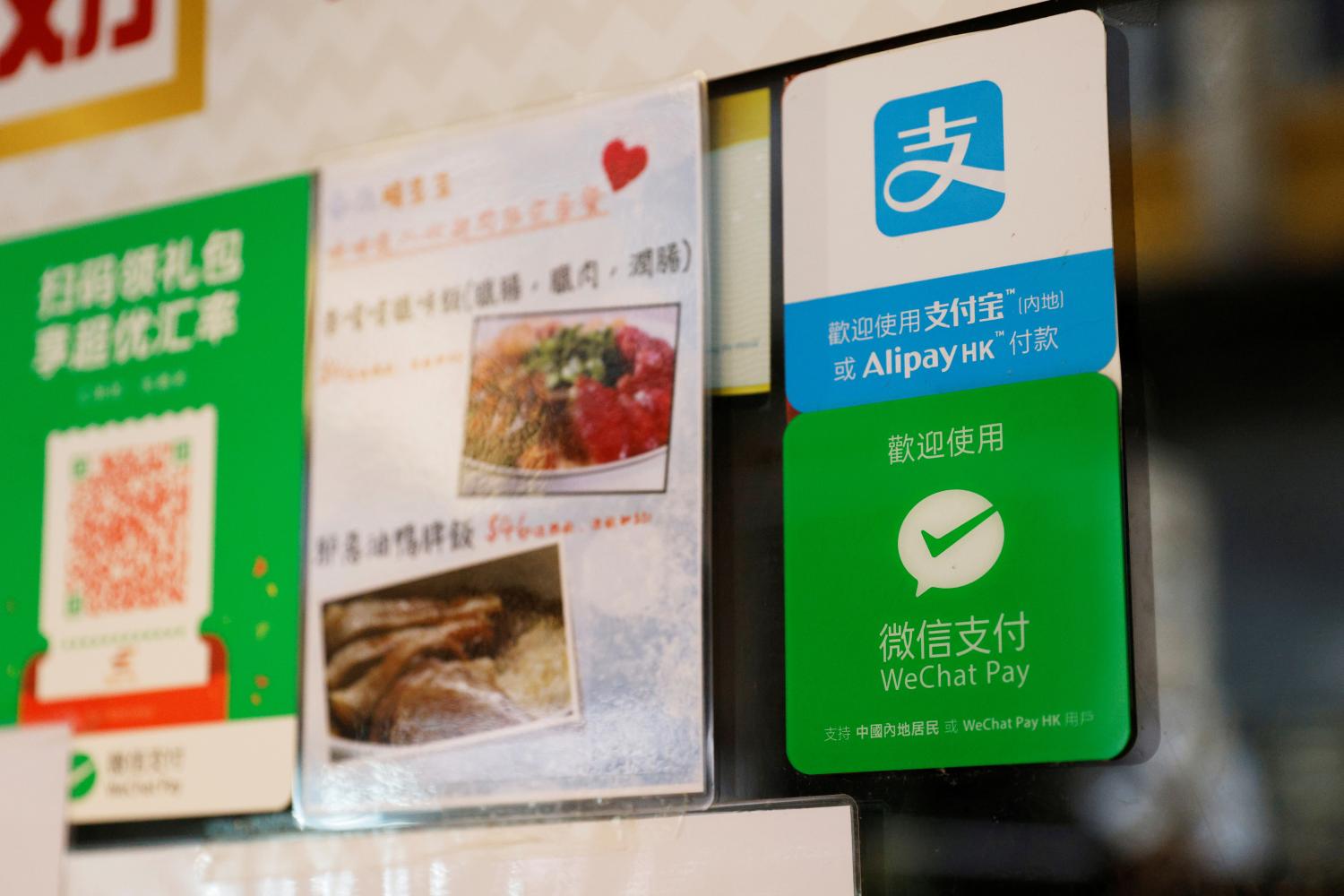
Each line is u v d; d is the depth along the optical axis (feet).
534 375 4.64
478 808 4.43
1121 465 3.79
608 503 4.43
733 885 4.04
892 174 4.25
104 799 5.05
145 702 5.08
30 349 5.62
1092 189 3.96
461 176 4.92
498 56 4.99
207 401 5.23
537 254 4.72
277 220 5.24
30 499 5.49
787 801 4.04
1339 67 3.76
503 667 4.49
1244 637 3.60
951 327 4.09
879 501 4.09
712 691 4.21
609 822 4.25
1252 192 3.79
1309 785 3.47
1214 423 3.73
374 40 5.24
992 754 3.80
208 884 4.81
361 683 4.71
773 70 4.49
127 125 5.65
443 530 4.69
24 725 5.27
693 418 4.35
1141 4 4.00
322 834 4.67
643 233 4.55
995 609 3.87
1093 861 3.66
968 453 3.99
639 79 4.71
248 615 4.97
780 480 4.25
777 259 4.38
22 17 5.94
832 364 4.23
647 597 4.32
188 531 5.15
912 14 4.29
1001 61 4.15
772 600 4.19
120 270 5.52
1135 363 3.84
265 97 5.40
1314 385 3.64
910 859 3.86
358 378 4.96
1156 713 3.66
